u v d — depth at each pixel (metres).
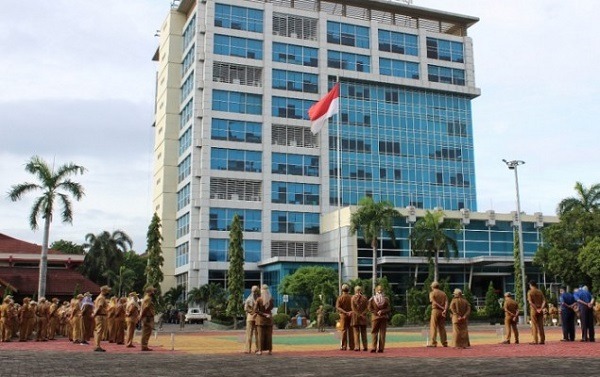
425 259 66.50
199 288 67.12
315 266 63.12
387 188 81.12
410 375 12.09
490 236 73.31
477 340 27.55
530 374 11.93
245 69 78.69
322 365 14.55
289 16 82.31
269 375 12.41
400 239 70.50
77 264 66.88
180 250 78.56
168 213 82.00
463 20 91.62
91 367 14.38
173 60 86.00
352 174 80.00
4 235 67.75
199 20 77.44
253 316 19.56
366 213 57.44
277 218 75.69
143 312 21.64
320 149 79.50
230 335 39.06
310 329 48.03
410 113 85.25
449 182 84.94
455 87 87.81
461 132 87.69
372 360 15.82
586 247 51.91
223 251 72.81
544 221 75.38
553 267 56.50
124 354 19.34
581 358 15.38
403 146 83.56
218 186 74.25
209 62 76.25
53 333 30.08
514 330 22.25
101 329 21.28
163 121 86.25
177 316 67.69
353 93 82.88
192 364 15.15
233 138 75.94
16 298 55.16
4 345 25.20
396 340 29.39
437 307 20.88
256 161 76.56
